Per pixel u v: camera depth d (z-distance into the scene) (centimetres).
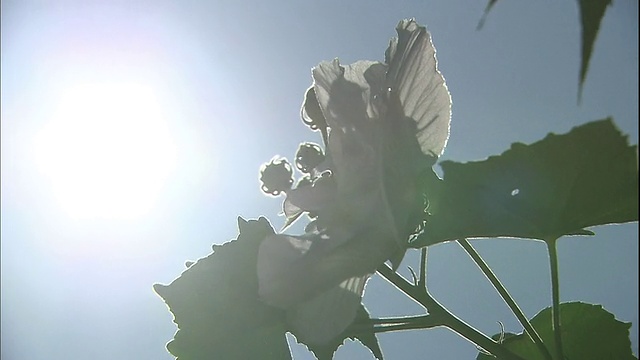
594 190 20
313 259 21
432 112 22
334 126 22
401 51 22
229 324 27
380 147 21
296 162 27
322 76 23
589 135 19
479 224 21
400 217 20
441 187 21
